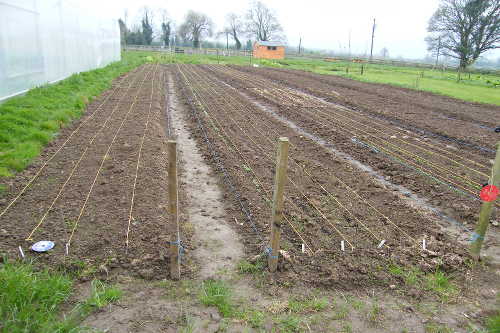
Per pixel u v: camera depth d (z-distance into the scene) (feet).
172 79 78.84
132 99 51.19
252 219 19.31
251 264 15.44
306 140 34.86
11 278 12.63
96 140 31.37
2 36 37.09
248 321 12.44
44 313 11.94
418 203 22.84
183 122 40.86
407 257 16.49
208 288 13.88
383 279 14.84
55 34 55.01
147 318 12.36
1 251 15.43
